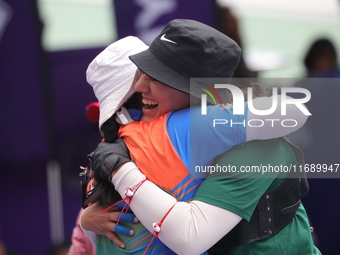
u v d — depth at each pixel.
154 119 5.68
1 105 11.73
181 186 5.34
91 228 5.89
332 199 10.20
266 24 19.08
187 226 5.11
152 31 10.84
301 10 19.53
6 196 12.13
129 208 5.66
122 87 5.79
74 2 14.52
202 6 10.66
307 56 11.54
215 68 5.42
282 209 5.64
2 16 11.42
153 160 5.39
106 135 5.81
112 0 10.91
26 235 12.16
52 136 11.70
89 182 6.20
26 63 11.52
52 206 12.02
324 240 10.27
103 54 5.98
